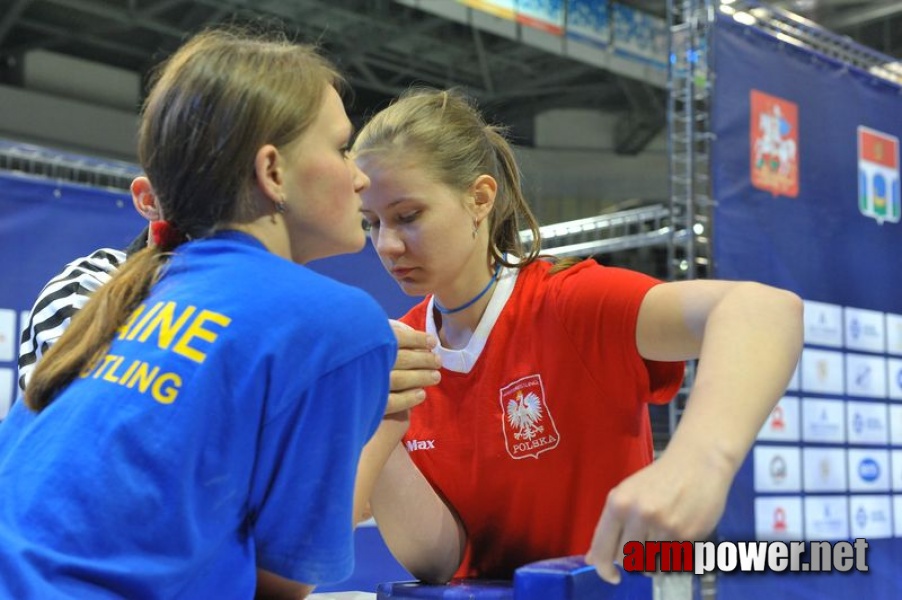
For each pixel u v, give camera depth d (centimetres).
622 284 99
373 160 104
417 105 108
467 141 108
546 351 105
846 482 284
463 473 111
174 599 66
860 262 293
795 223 276
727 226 260
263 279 73
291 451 70
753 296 81
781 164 275
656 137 779
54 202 256
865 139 299
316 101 80
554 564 67
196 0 554
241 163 76
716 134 259
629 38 621
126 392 69
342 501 73
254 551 72
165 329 71
